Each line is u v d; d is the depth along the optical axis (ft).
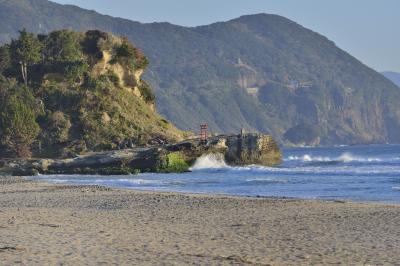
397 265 145.28
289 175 572.51
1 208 283.18
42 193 381.81
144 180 545.85
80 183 514.27
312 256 156.56
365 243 175.73
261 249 166.91
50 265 143.74
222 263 146.10
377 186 428.56
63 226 214.07
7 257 152.97
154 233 197.57
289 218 235.61
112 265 144.05
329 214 246.27
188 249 166.61
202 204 291.99
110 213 259.19
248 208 272.72
